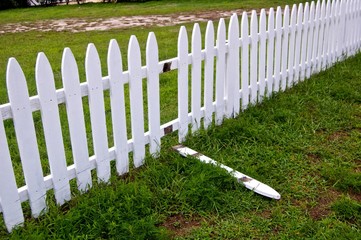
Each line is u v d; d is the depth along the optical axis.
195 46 3.71
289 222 2.79
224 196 3.03
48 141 2.78
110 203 2.85
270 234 2.70
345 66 5.96
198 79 3.85
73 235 2.60
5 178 2.61
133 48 3.15
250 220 2.83
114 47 3.01
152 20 12.91
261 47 4.53
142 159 3.51
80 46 9.11
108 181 3.21
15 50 9.05
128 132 4.21
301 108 4.54
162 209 2.92
